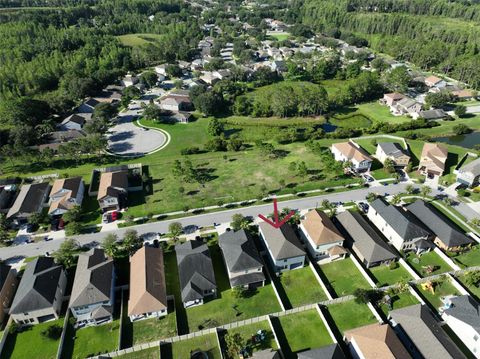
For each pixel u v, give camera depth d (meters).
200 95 161.38
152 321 66.75
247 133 146.38
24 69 187.12
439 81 188.00
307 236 83.00
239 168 117.56
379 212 88.56
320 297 71.50
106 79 193.25
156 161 123.38
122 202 100.38
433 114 151.12
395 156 112.62
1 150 120.75
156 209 98.12
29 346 62.88
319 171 113.94
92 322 66.62
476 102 169.75
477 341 58.69
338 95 170.88
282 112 157.38
